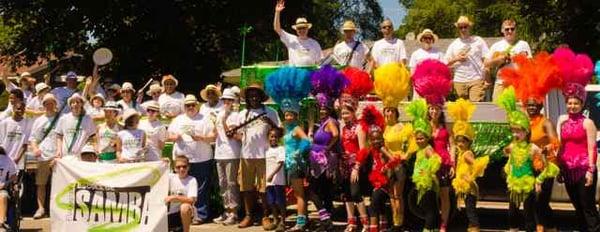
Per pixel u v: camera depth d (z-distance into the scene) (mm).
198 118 11242
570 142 9141
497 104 9461
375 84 9648
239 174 10961
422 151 9414
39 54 28688
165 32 27844
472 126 9852
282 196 10461
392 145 9570
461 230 10430
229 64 34312
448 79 9578
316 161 9891
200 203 11234
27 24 28781
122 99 13148
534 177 9164
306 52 11539
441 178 9445
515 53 10656
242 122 10820
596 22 26391
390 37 11633
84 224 9539
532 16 28859
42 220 11547
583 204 9102
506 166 9383
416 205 9742
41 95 13227
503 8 39031
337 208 12484
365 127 9703
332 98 9977
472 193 9430
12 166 9852
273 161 10461
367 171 9820
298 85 10117
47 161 11594
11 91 11500
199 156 11164
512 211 9422
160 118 12289
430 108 9539
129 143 10750
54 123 11656
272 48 31844
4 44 29203
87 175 9586
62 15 27828
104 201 9523
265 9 28938
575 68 9141
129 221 9438
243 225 10836
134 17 27859
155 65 28438
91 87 13414
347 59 11461
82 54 28172
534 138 9219
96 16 27422
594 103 10250
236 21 29062
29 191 12258
